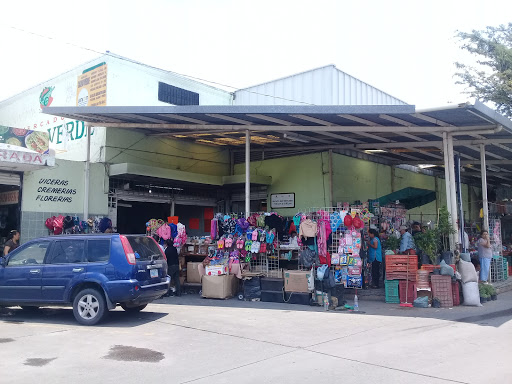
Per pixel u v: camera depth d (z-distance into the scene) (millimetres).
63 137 18266
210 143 18516
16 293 9594
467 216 25078
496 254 15547
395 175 20531
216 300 12578
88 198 15000
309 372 5938
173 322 9383
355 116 11758
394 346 7289
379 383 5473
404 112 10664
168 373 5977
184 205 18938
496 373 5824
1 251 13977
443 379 5605
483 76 26094
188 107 12516
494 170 20500
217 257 13406
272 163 18562
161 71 19219
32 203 13883
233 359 6609
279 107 11695
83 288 9289
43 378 5789
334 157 17109
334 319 9719
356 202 16922
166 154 17422
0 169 13156
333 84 20969
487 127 12109
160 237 13992
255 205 19000
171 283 13680
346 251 12664
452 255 12070
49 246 9695
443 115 10953
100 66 17656
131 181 16453
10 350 7117
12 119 22234
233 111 12094
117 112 13031
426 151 17203
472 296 11492
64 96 19391
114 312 10562
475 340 7707
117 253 9141
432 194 18516
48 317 10055
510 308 11148
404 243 12773
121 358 6684
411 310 10898
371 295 13000
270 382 5559
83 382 5637
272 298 12211
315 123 13367
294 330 8586
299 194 17609
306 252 11914
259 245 12922
